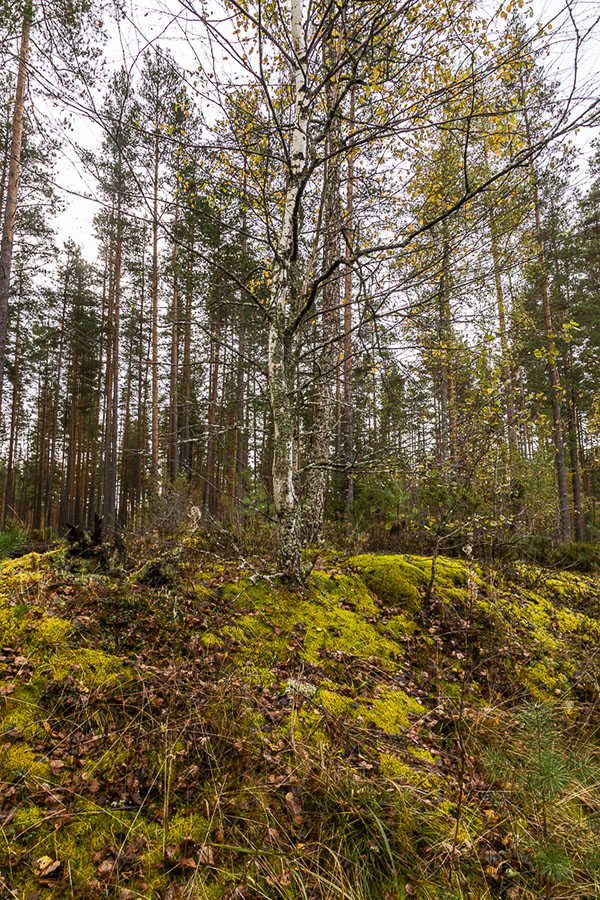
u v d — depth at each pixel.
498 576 5.68
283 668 3.45
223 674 3.17
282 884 2.04
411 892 2.09
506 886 2.16
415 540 7.05
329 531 7.91
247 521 7.21
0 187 11.12
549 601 5.55
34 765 2.37
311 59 3.98
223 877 2.06
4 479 33.91
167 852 2.12
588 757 2.95
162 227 3.46
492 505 6.50
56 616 3.25
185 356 12.14
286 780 2.52
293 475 4.82
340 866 2.11
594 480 26.05
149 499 12.34
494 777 2.73
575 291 14.55
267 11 3.43
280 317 4.42
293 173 4.20
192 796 2.39
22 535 3.95
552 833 2.42
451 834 2.33
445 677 3.80
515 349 6.11
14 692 2.69
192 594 3.91
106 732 2.62
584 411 20.23
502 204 3.77
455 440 5.22
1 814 2.13
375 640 4.05
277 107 4.39
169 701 2.82
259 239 4.09
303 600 4.29
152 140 3.35
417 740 3.05
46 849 2.05
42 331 22.09
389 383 4.68
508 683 3.82
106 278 21.27
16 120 7.64
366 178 4.82
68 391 25.44
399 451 4.60
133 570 4.19
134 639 3.28
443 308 4.38
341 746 2.81
